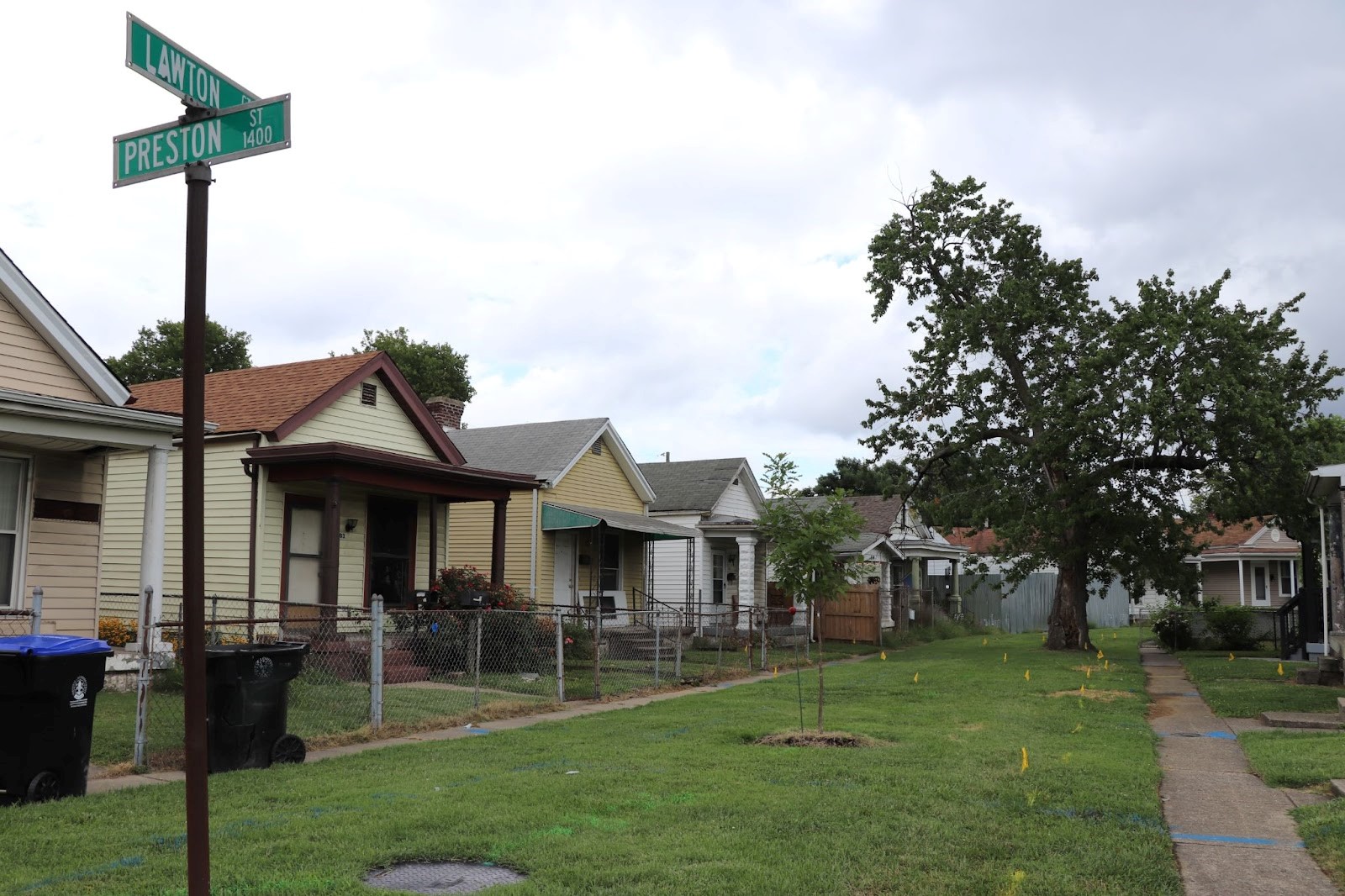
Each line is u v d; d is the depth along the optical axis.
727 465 32.69
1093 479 23.30
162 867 5.76
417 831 6.58
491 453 25.31
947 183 25.89
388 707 12.66
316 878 5.53
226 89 4.02
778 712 13.11
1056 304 24.94
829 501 12.02
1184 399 22.14
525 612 14.11
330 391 18.08
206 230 3.80
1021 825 6.93
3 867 5.79
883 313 26.73
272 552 17.00
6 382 13.07
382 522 19.28
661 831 6.64
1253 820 7.48
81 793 7.73
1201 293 22.69
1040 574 47.03
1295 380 23.64
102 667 7.90
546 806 7.30
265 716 9.10
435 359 52.69
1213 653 25.91
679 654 17.50
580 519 22.73
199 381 3.63
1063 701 14.79
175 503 18.33
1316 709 13.64
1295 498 22.44
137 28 3.69
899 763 9.20
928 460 27.28
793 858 6.04
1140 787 8.25
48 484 13.88
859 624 29.98
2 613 11.26
